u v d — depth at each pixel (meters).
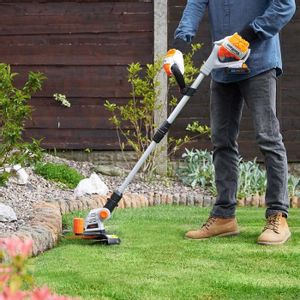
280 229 4.53
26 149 5.18
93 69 8.09
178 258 4.07
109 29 8.08
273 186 4.57
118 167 8.02
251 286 3.45
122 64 8.08
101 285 3.43
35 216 5.03
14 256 1.69
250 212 6.16
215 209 4.77
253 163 7.54
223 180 4.75
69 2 8.09
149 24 8.06
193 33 4.72
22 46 8.09
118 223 5.32
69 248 4.35
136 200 6.62
